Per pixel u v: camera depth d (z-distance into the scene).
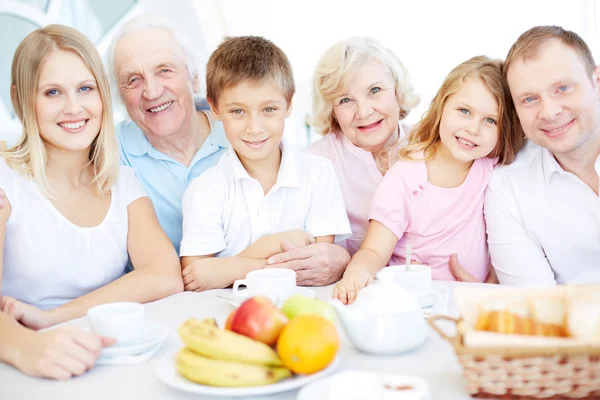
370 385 0.72
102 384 0.90
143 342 1.02
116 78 1.98
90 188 1.56
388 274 1.06
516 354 0.72
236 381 0.81
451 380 0.85
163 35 1.94
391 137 2.09
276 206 1.75
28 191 1.46
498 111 1.64
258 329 0.86
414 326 0.96
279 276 1.26
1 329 1.02
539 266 1.67
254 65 1.60
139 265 1.56
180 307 1.29
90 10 3.19
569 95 1.48
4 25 2.96
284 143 1.80
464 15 3.74
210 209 1.69
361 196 2.04
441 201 1.75
